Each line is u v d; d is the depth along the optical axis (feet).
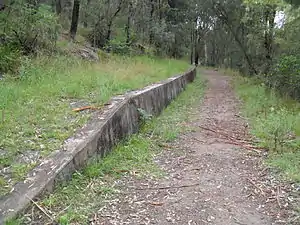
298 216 13.09
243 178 16.83
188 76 58.34
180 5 99.60
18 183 12.81
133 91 27.35
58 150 15.34
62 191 13.44
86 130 17.52
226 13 79.77
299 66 37.73
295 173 16.90
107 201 13.69
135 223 12.32
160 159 19.22
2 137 16.29
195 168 18.04
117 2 65.41
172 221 12.62
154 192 14.90
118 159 18.01
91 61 42.29
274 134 23.11
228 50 129.29
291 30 49.26
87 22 71.51
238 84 63.46
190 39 126.41
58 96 24.18
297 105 34.37
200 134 25.16
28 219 11.53
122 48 60.34
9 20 34.71
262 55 67.51
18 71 29.68
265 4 48.37
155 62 56.65
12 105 20.70
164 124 26.71
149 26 76.74
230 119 31.40
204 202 14.20
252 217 13.10
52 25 38.99
